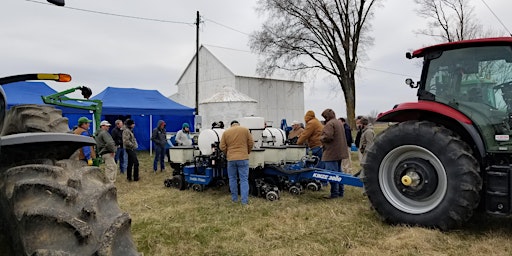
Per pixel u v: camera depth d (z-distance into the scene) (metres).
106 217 1.61
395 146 4.87
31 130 2.65
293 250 4.31
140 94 18.39
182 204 6.90
